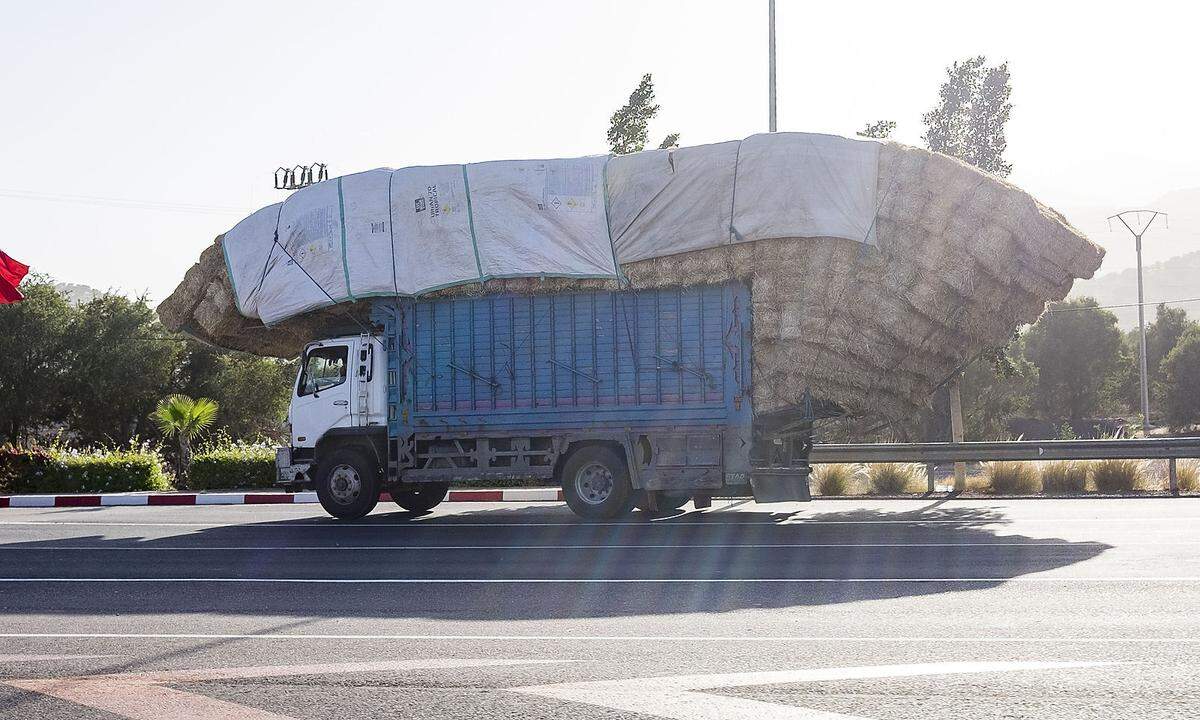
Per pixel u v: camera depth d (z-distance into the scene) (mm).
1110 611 7570
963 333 14297
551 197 15180
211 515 17750
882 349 14258
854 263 14266
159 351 51844
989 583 8906
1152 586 8609
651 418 14945
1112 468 19484
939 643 6590
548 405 15320
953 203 14055
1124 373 93250
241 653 6688
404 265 15695
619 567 10289
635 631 7172
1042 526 13180
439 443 15859
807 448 16000
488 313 15586
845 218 14172
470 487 22891
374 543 12812
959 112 25547
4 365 48844
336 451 16156
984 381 54812
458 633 7242
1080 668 5859
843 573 9602
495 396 15516
